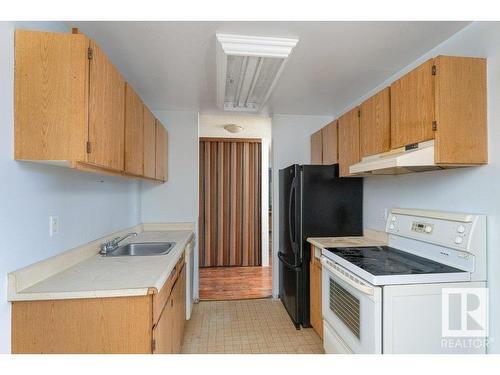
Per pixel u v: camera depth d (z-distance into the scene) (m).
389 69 2.19
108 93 1.42
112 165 1.47
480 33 1.52
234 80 2.39
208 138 4.88
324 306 2.14
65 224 1.60
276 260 3.45
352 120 2.33
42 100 1.20
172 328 1.77
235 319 2.86
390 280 1.47
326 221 2.70
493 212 1.46
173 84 2.47
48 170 1.44
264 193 4.93
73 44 1.21
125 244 2.37
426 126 1.52
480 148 1.48
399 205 2.21
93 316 1.25
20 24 1.22
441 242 1.67
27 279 1.26
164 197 3.25
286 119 3.46
